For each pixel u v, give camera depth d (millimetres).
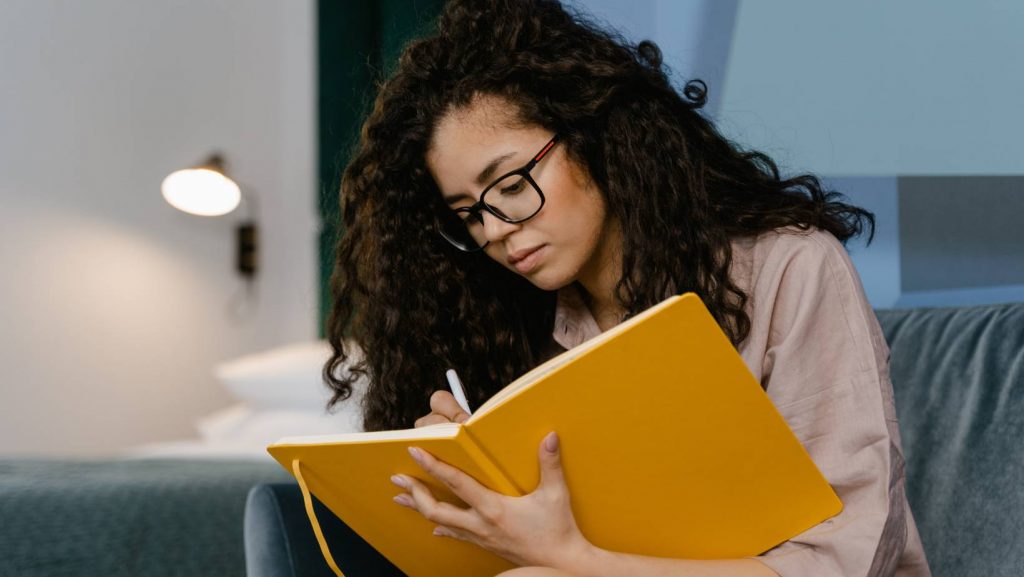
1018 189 1329
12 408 2459
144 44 2807
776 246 1031
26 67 2533
